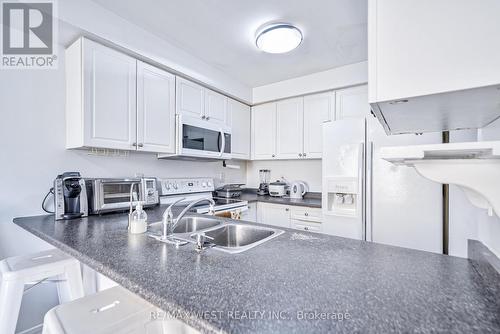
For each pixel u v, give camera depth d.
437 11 0.53
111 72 1.68
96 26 1.55
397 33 0.57
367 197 1.97
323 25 1.76
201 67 2.33
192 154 2.23
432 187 1.72
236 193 2.93
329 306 0.54
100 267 0.78
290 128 2.87
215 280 0.67
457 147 0.50
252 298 0.57
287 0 1.51
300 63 2.40
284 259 0.83
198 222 1.59
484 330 0.45
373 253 0.90
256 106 3.16
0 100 1.45
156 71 1.99
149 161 2.29
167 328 0.89
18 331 1.44
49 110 1.63
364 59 2.31
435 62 0.53
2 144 1.46
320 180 3.00
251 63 2.40
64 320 0.78
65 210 1.53
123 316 0.82
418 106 0.63
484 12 0.49
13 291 1.04
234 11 1.62
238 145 2.96
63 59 1.68
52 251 1.31
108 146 1.66
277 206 2.77
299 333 0.45
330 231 2.22
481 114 0.71
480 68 0.49
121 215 1.69
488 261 0.67
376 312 0.51
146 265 0.78
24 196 1.53
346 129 2.15
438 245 1.69
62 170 1.69
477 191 0.57
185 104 2.25
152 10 1.61
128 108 1.79
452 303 0.55
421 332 0.45
